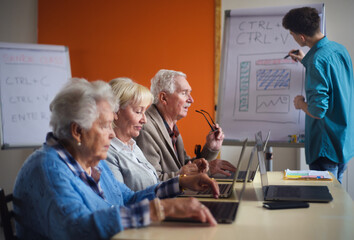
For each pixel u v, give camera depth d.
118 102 1.88
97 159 1.36
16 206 1.28
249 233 1.13
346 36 3.80
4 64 3.64
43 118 3.73
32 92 3.72
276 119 3.30
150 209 1.19
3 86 3.61
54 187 1.18
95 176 1.44
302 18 2.85
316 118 2.78
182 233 1.13
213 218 1.21
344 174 3.77
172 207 1.21
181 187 1.63
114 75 4.32
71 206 1.16
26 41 4.39
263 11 3.43
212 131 2.59
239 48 3.45
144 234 1.12
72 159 1.30
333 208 1.43
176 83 2.46
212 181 1.61
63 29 4.38
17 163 4.34
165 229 1.17
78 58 4.38
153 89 2.50
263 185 1.74
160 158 2.27
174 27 4.18
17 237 1.31
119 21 4.29
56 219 1.16
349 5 3.78
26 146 3.62
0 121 3.54
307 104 2.94
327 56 2.73
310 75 2.72
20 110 3.64
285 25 2.96
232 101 3.42
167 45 4.20
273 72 3.35
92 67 4.36
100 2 4.31
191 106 4.17
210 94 4.13
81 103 1.25
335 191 1.73
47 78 3.82
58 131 1.28
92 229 1.13
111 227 1.13
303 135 3.23
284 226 1.21
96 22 4.32
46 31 4.42
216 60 4.09
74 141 1.30
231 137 3.39
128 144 2.01
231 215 1.28
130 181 1.84
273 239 1.08
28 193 1.24
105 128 1.31
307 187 1.75
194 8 4.13
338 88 2.72
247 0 4.01
